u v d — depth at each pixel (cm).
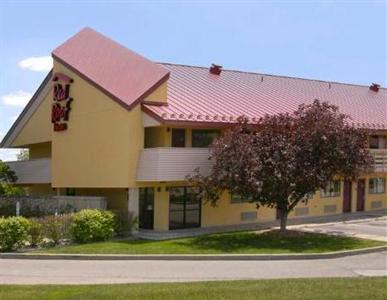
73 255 1991
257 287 1294
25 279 1574
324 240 2316
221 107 2859
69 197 2761
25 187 3719
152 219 2653
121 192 2766
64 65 2969
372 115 3647
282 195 2366
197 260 1950
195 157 2583
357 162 2372
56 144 3006
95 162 2725
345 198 3453
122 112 2567
